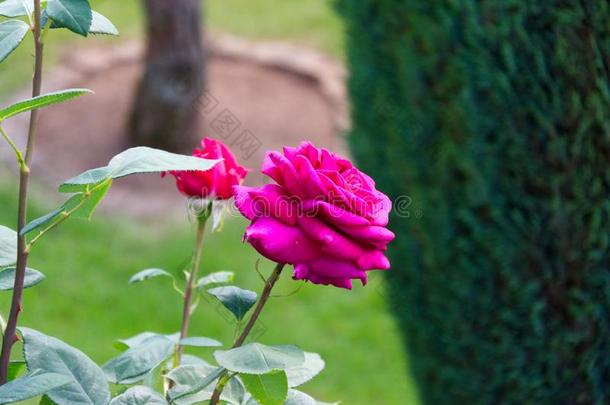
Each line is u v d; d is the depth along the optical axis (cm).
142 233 464
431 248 245
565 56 204
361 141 283
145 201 490
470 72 220
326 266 97
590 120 204
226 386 115
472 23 217
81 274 427
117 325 395
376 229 98
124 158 98
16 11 107
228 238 459
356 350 388
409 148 248
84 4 103
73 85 603
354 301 421
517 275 224
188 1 502
